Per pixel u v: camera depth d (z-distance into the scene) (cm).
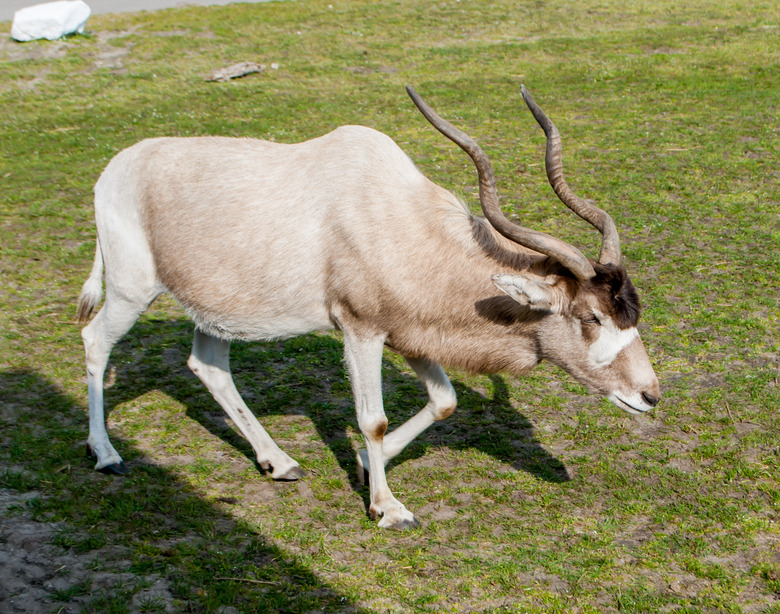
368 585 391
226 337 486
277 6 1909
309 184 452
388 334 446
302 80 1415
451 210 445
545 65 1466
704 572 397
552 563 405
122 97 1336
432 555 414
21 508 437
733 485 468
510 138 1105
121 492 461
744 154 1016
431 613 371
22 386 574
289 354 642
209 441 526
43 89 1379
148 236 479
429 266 432
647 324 645
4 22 1798
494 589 389
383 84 1380
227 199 460
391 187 445
